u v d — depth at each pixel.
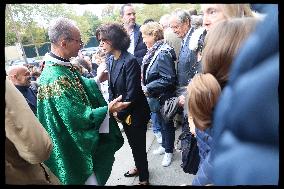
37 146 1.22
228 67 0.88
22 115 1.18
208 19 0.95
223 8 0.90
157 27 1.54
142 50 1.65
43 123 1.62
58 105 1.57
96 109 1.66
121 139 1.84
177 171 1.55
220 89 0.90
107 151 1.80
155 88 1.55
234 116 0.59
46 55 1.60
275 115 0.55
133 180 1.66
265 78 0.55
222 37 0.88
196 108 0.97
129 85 1.67
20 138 1.18
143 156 1.70
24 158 1.21
